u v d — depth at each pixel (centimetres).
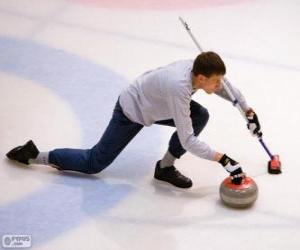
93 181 814
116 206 764
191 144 691
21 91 1037
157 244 698
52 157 802
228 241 702
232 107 1000
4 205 760
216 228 723
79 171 803
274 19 1341
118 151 774
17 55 1167
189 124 686
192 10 1392
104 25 1312
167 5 1422
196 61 657
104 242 700
